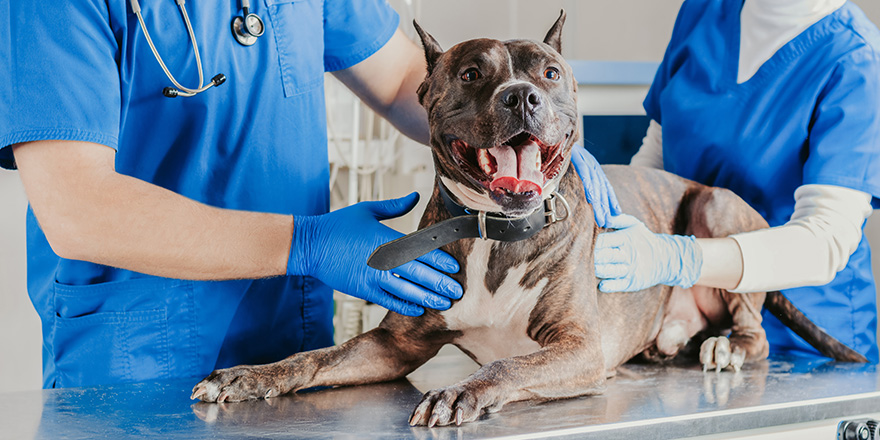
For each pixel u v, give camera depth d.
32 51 1.16
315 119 1.59
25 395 1.21
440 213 1.34
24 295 2.22
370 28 1.69
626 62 2.22
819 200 1.57
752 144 1.74
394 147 2.70
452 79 1.25
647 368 1.56
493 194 1.14
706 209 1.68
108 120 1.21
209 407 1.11
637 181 1.70
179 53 1.39
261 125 1.50
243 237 1.25
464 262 1.31
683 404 1.10
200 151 1.44
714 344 1.53
